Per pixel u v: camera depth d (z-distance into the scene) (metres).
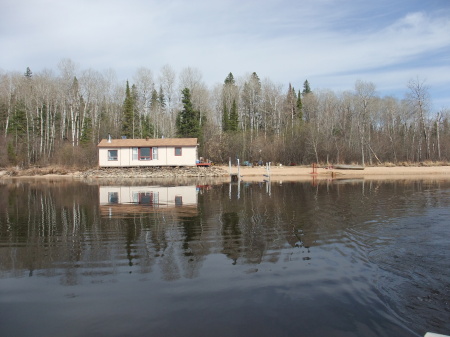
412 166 45.81
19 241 9.73
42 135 52.56
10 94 56.25
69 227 11.52
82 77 57.66
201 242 9.40
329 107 60.31
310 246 8.95
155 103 66.75
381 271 7.10
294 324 4.97
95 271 7.23
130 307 5.55
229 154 50.66
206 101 63.66
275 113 62.22
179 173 38.16
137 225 11.69
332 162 48.72
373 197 18.53
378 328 4.88
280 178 34.59
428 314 5.29
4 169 44.62
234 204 16.33
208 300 5.76
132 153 40.50
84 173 39.09
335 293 6.02
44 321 5.15
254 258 7.98
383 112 63.28
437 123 50.12
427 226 11.20
